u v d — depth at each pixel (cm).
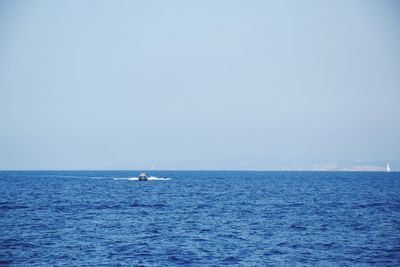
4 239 7288
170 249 6562
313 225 8925
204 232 8056
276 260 5938
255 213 11075
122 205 13212
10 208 12106
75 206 12812
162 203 13962
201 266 5631
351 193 18950
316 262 5838
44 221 9450
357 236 7631
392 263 5794
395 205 13112
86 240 7225
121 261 5853
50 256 6106
